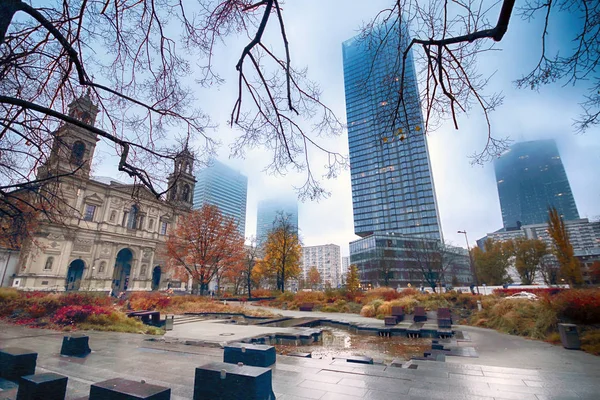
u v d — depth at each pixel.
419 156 117.50
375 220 121.12
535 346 11.60
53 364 7.09
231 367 4.46
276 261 53.94
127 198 60.53
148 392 3.46
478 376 6.32
